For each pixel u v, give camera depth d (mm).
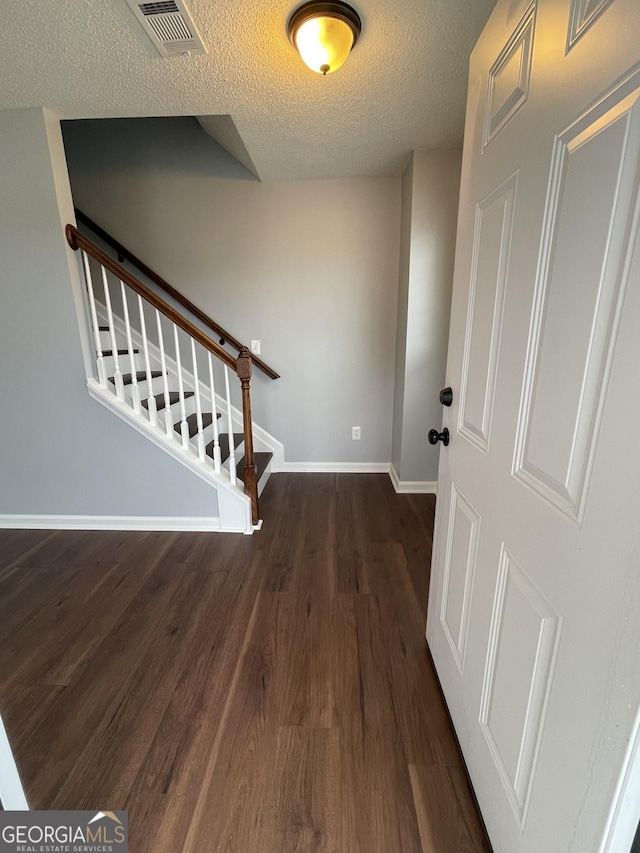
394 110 1916
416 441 2859
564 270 620
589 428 556
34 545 2248
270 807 990
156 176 2855
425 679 1352
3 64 1569
